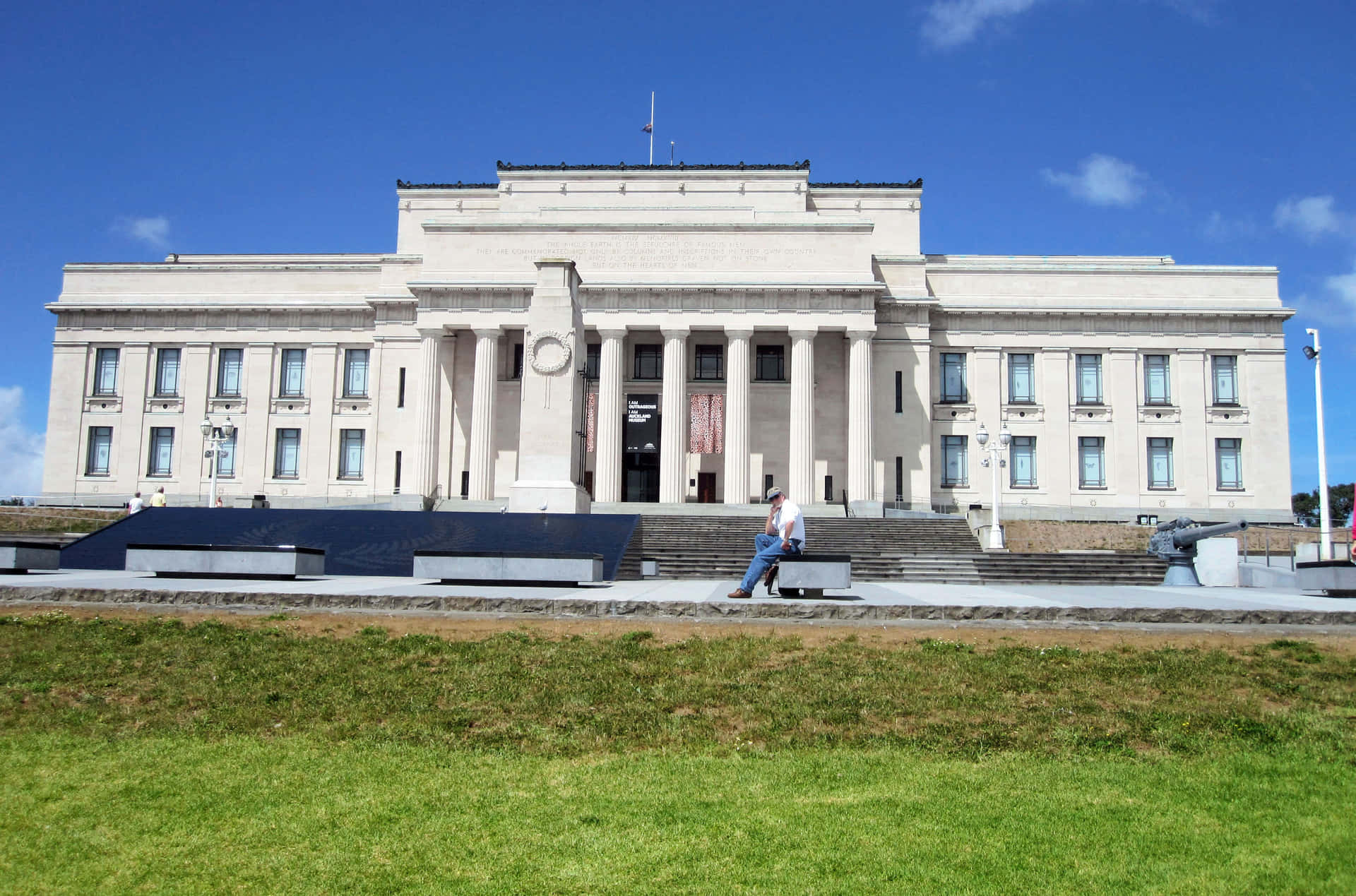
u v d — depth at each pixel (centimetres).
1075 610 1983
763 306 6338
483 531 3231
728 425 6266
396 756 1287
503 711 1441
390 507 6072
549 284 3775
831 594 2547
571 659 1650
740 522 4803
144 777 1219
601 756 1291
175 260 7412
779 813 1109
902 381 6656
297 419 6938
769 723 1392
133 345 7056
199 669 1609
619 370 6309
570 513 3584
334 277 7062
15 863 1005
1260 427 6700
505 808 1130
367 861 1006
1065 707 1448
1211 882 949
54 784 1198
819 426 6688
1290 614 1956
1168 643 1791
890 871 974
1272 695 1512
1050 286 6900
